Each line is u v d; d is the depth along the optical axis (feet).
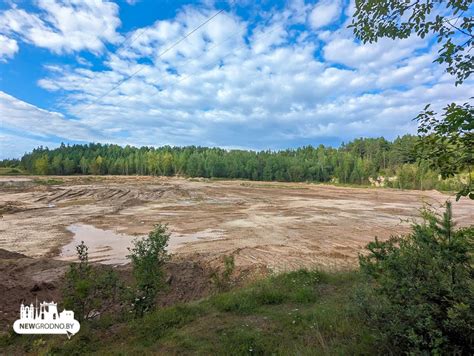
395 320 8.80
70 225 65.67
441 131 7.34
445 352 7.79
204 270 35.04
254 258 41.55
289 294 18.58
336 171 292.40
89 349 13.30
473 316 7.23
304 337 12.85
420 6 7.95
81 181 206.90
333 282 21.03
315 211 90.79
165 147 454.40
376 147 327.06
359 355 10.18
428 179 188.44
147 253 17.07
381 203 115.03
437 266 8.38
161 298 26.30
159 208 93.30
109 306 18.63
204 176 319.27
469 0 7.29
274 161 315.37
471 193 7.32
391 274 9.19
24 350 13.88
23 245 49.32
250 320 15.30
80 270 16.15
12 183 166.30
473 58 7.61
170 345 13.15
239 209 92.84
